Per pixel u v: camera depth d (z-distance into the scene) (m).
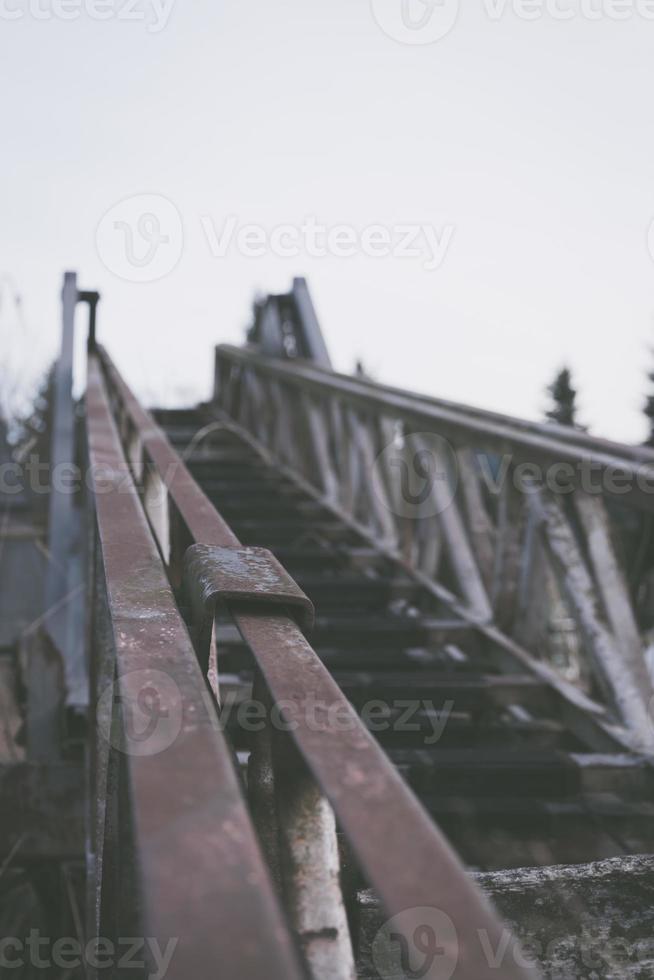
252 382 8.23
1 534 5.82
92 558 2.59
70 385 5.83
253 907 0.58
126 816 1.08
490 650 3.74
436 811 2.37
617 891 1.46
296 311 8.06
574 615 3.06
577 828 2.38
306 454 6.55
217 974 0.53
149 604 1.12
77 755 3.11
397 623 3.84
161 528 1.99
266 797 1.06
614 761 2.64
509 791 2.57
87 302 5.68
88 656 3.02
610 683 2.93
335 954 0.93
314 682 0.90
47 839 2.91
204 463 7.01
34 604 5.81
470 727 3.01
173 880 0.61
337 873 0.96
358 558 4.80
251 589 1.11
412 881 0.60
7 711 3.13
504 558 3.77
